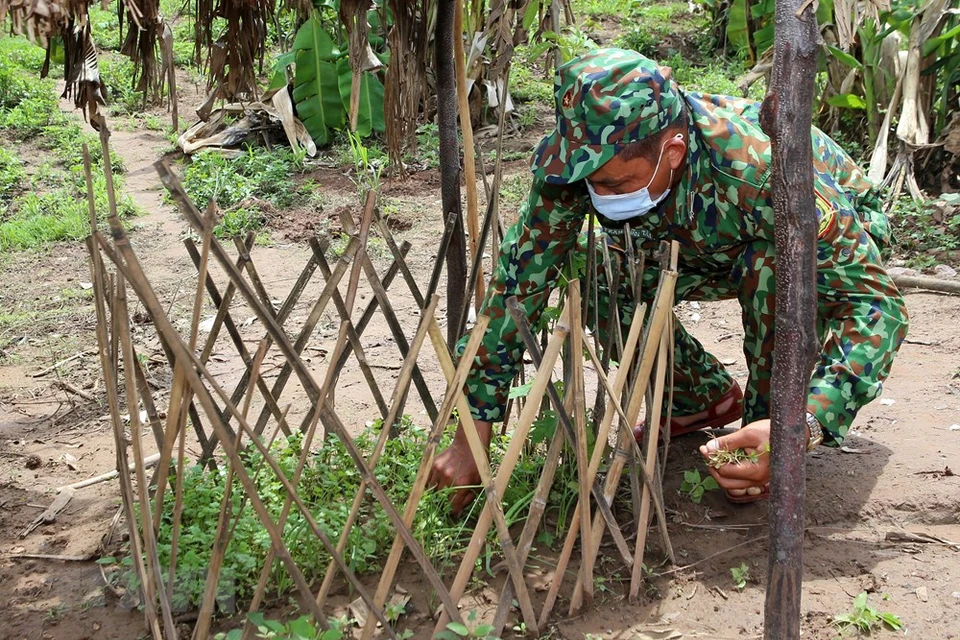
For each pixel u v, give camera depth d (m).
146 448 3.64
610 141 2.50
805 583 2.73
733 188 2.71
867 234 2.82
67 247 6.59
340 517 2.74
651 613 2.61
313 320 2.48
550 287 2.98
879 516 3.04
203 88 10.80
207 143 8.74
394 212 6.99
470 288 3.09
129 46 2.82
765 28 7.12
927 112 7.04
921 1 6.62
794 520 1.94
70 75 2.42
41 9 1.84
